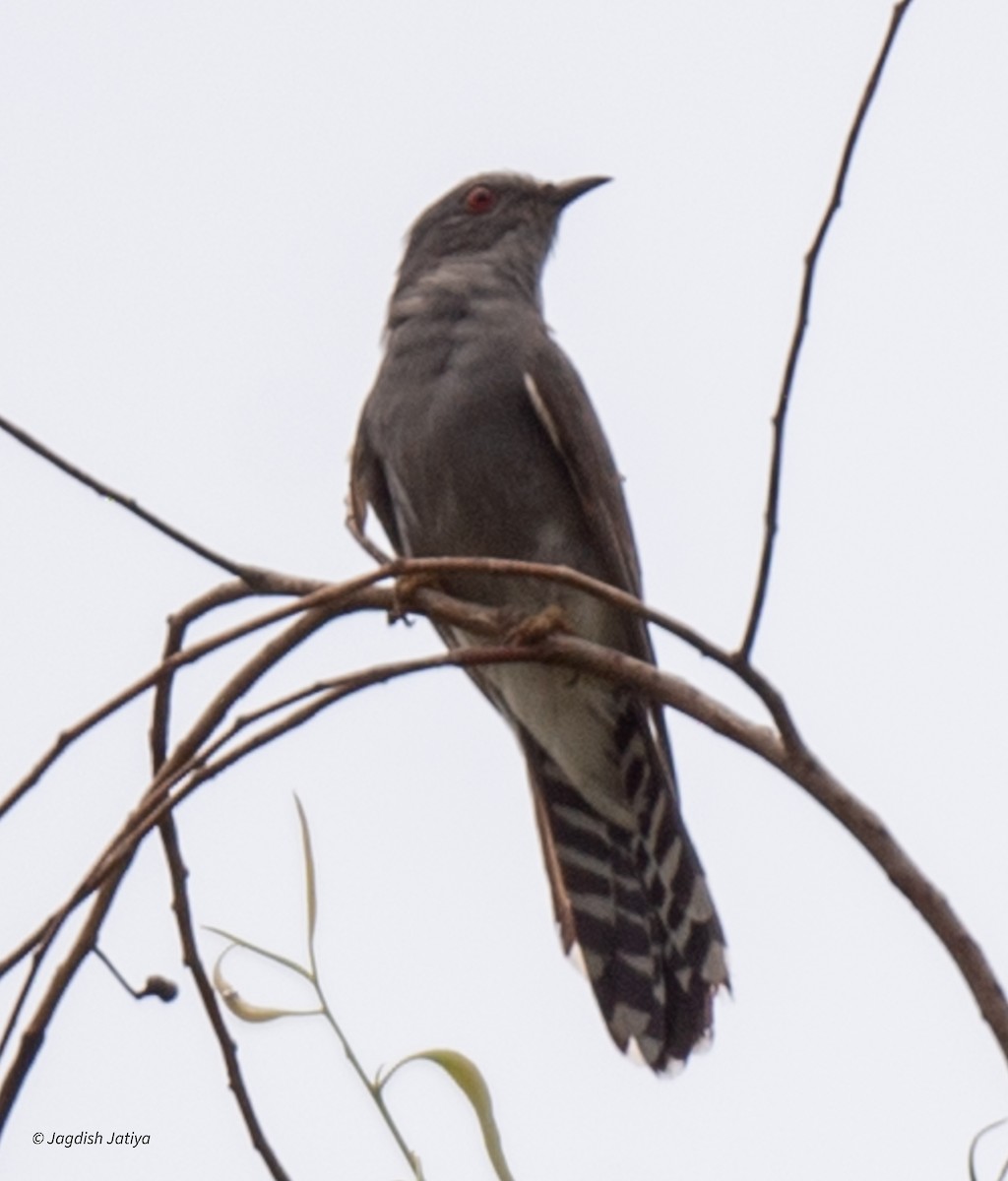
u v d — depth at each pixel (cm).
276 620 675
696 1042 1023
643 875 1098
